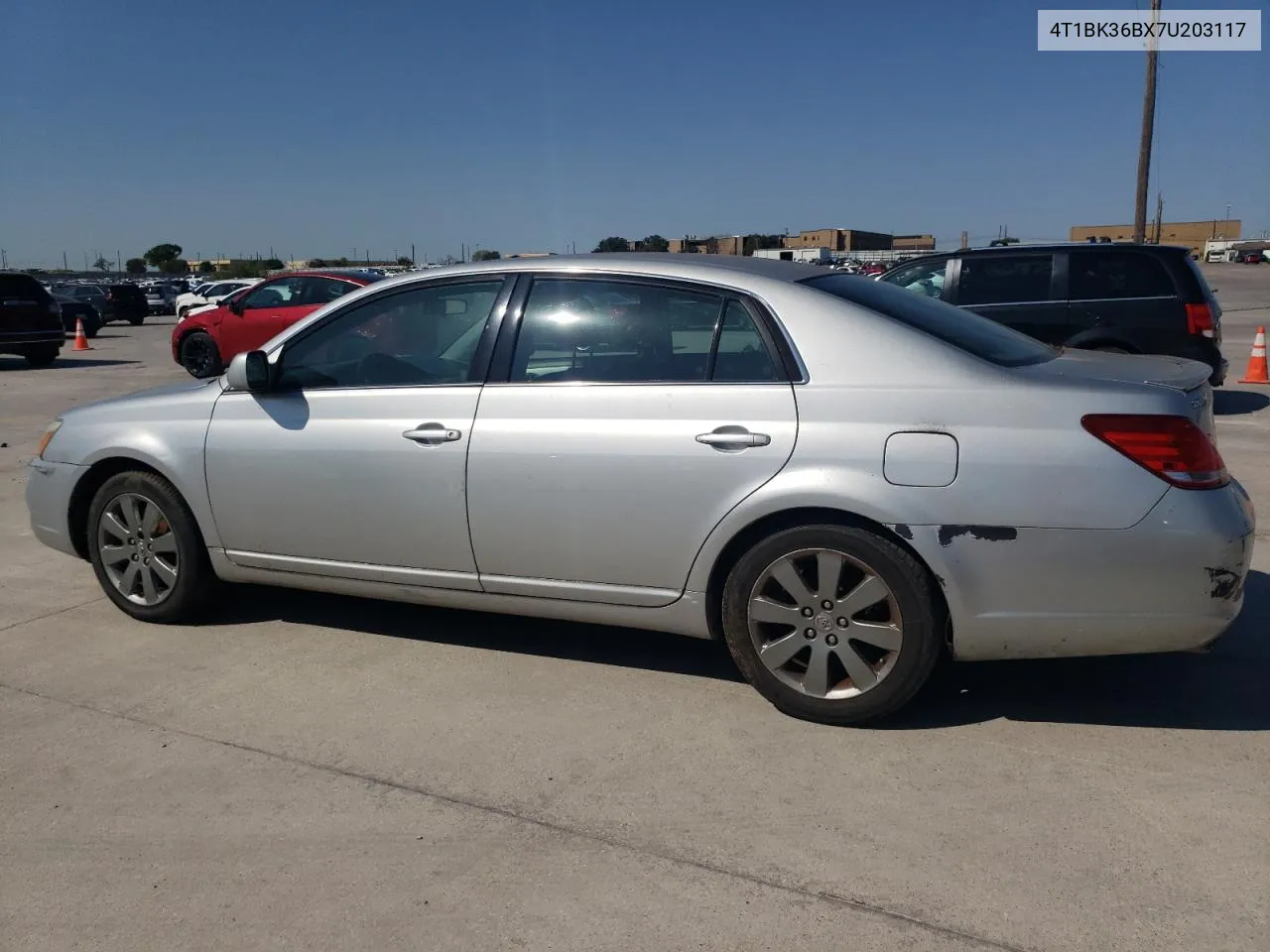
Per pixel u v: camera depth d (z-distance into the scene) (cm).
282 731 385
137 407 489
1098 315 950
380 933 272
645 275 400
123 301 3622
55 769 360
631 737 375
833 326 373
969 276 988
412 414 423
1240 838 303
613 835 313
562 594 408
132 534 491
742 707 397
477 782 345
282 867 301
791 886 286
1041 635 351
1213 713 383
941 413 352
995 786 334
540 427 399
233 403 462
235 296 1551
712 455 373
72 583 565
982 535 346
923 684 363
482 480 408
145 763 363
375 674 435
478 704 405
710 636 396
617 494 387
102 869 302
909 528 350
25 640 480
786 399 368
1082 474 339
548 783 343
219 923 277
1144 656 436
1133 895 278
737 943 264
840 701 371
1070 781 336
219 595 496
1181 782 334
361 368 445
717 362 384
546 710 398
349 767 357
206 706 407
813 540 365
